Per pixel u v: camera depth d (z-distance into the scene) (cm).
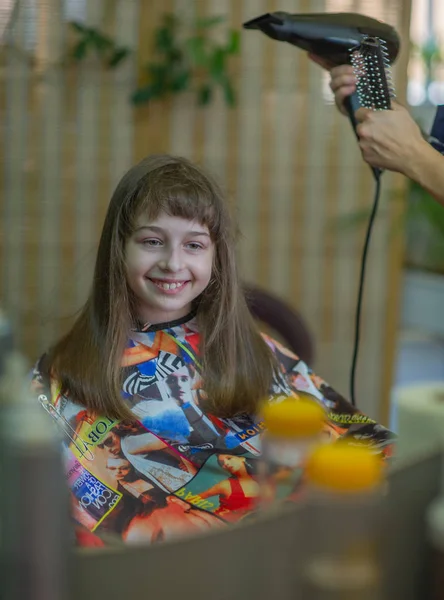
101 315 144
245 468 134
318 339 293
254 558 66
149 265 141
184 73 265
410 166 147
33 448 62
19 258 273
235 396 144
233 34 265
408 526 69
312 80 277
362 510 63
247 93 275
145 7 264
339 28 151
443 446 72
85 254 275
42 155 268
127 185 144
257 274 287
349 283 292
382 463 106
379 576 66
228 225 148
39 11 259
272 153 280
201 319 148
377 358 297
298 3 268
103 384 138
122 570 65
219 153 277
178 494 129
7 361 77
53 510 62
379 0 269
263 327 226
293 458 78
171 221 139
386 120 148
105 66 265
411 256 475
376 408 299
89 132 269
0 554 65
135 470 134
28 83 263
